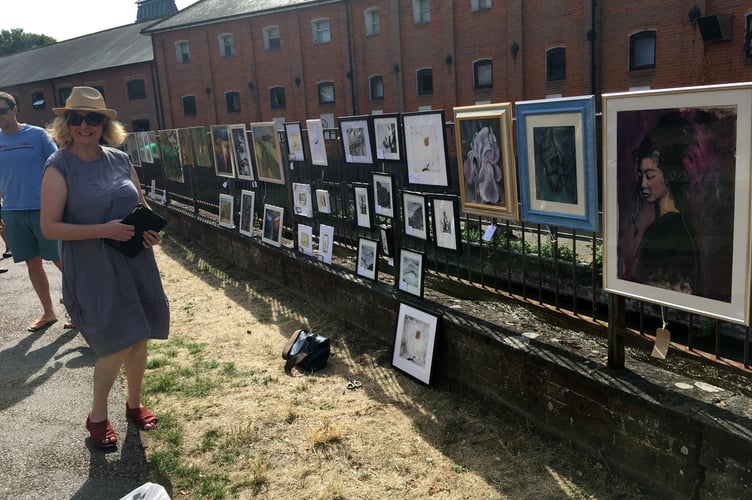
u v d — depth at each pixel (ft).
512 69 78.84
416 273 16.34
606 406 10.62
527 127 12.58
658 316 27.61
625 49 69.15
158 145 41.93
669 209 9.70
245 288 25.02
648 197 9.96
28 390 14.30
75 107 10.62
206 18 112.78
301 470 11.23
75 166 10.89
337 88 100.48
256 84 109.91
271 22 105.60
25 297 22.56
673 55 65.51
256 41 108.17
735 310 9.16
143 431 12.46
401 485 10.79
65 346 17.17
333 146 23.27
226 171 29.89
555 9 73.92
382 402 14.15
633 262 10.42
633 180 10.14
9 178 17.39
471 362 13.93
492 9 79.66
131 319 11.11
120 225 10.67
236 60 111.34
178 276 27.73
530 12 76.23
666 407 9.50
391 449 12.01
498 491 10.53
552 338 12.59
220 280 26.58
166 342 18.38
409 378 15.39
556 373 11.60
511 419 12.90
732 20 60.54
